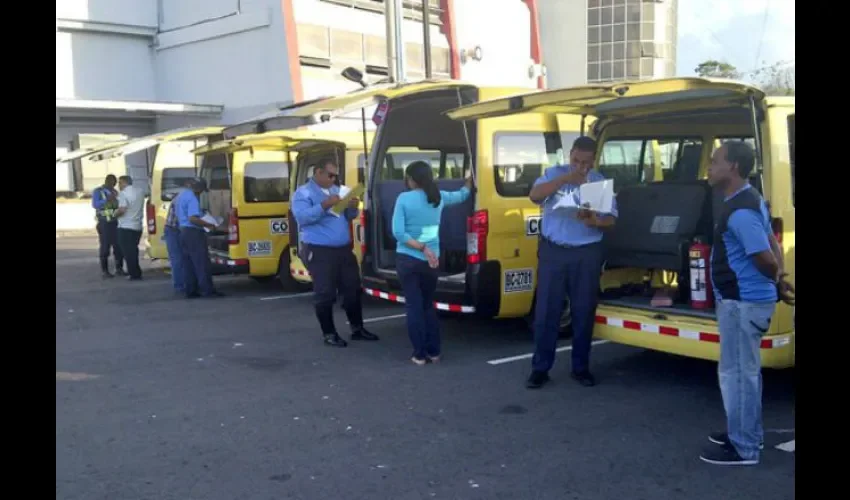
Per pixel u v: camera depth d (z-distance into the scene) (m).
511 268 7.30
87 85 22.42
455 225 8.19
